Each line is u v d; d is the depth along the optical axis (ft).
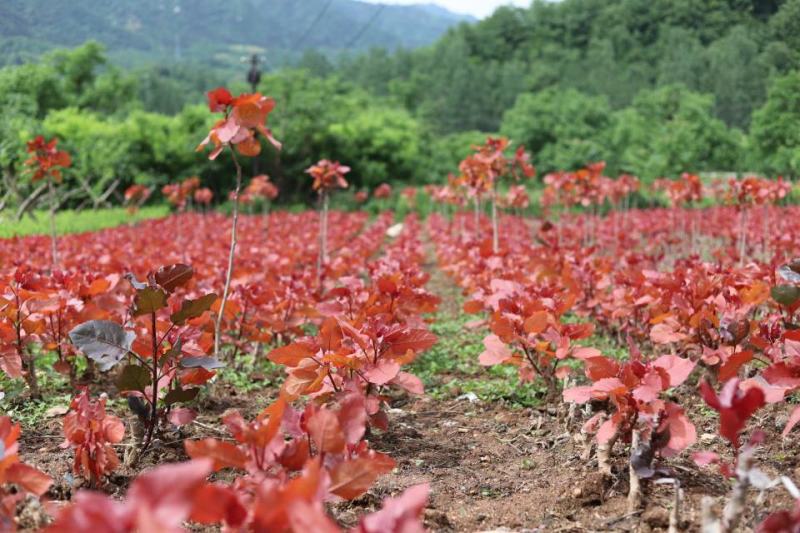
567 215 65.87
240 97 14.10
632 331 19.92
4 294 14.76
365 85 370.32
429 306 17.88
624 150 161.07
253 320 19.03
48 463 11.98
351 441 7.73
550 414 15.43
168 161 129.08
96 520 4.05
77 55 184.75
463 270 31.24
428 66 368.68
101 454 10.34
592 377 10.65
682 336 15.08
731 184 32.27
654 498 10.25
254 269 24.91
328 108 154.20
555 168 163.53
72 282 16.70
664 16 326.44
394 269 21.26
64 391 16.87
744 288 15.35
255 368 19.19
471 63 345.92
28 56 208.33
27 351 16.22
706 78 219.00
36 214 79.30
